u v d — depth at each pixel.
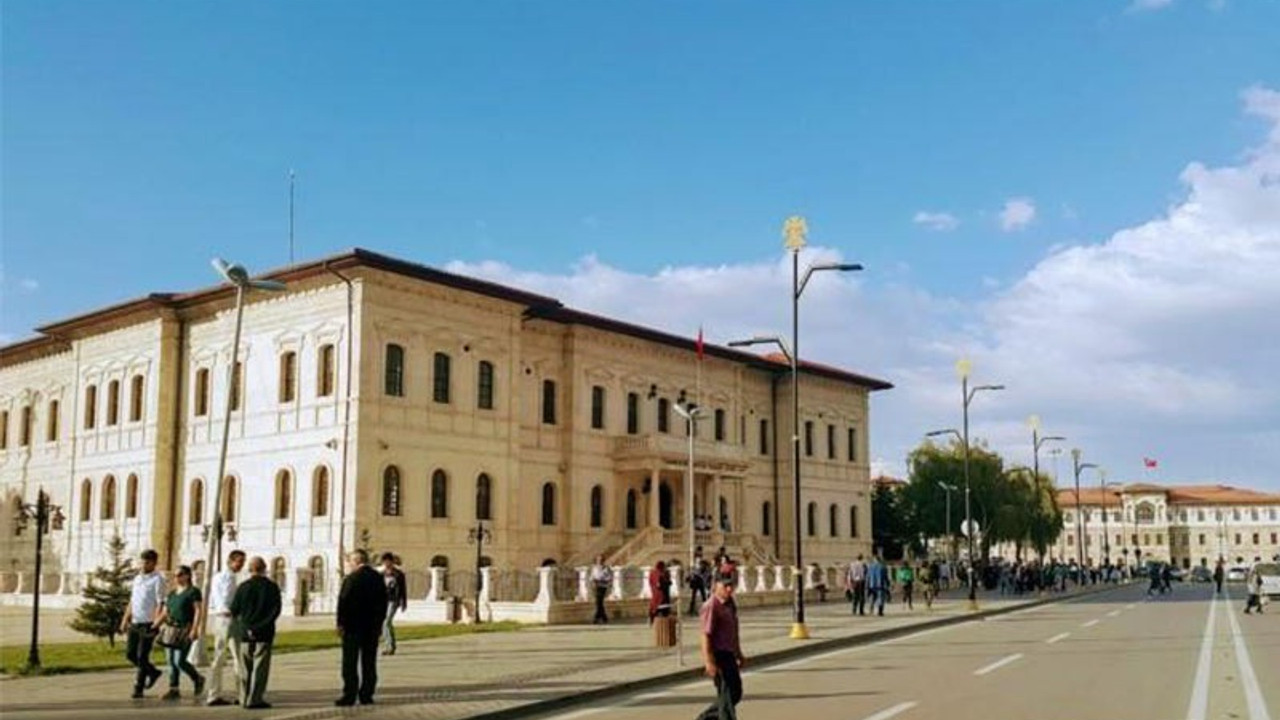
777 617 42.84
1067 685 20.11
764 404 80.81
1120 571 112.88
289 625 40.47
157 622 18.80
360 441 51.75
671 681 22.27
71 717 16.36
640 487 68.38
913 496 98.44
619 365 67.88
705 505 69.81
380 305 53.59
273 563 54.59
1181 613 46.25
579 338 65.12
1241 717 16.08
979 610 47.34
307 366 54.84
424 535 54.12
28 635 36.34
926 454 99.62
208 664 23.64
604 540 64.69
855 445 88.25
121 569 31.23
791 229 35.66
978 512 95.94
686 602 46.19
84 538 65.44
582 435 64.56
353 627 17.80
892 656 27.09
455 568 55.25
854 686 20.33
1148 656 26.12
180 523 60.50
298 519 53.81
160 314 62.25
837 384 86.81
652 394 70.06
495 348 59.09
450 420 56.22
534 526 61.69
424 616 43.56
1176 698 18.20
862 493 88.12
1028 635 33.75
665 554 62.91
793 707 17.27
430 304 55.97
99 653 27.27
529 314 61.75
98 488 65.06
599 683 20.53
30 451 72.38
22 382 74.50
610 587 44.94
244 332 58.59
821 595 58.62
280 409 55.72
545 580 41.81
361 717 16.36
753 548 70.44
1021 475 100.12
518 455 59.53
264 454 56.16
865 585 45.22
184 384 61.81
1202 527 196.38
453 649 29.12
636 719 16.69
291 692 19.55
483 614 42.97
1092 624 38.97
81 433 67.31
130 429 63.38
